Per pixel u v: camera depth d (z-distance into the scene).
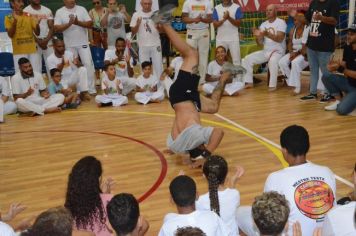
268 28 8.02
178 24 10.22
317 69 6.96
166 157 4.77
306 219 2.32
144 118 6.47
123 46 7.85
